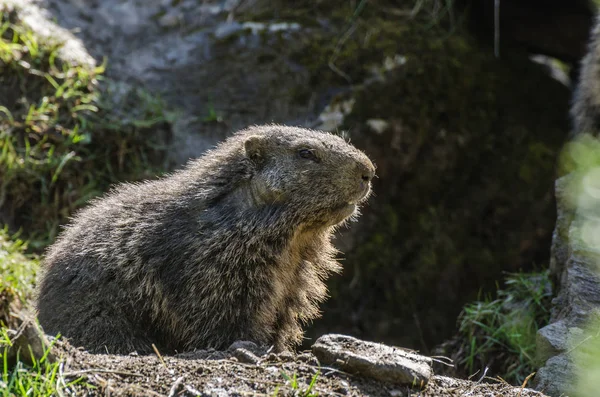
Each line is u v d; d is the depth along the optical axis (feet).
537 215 48.75
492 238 48.78
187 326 27.20
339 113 45.83
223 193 28.35
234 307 27.20
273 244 27.86
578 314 28.40
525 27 52.39
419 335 46.83
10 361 20.21
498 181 48.83
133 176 42.96
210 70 47.06
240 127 45.73
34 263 35.73
